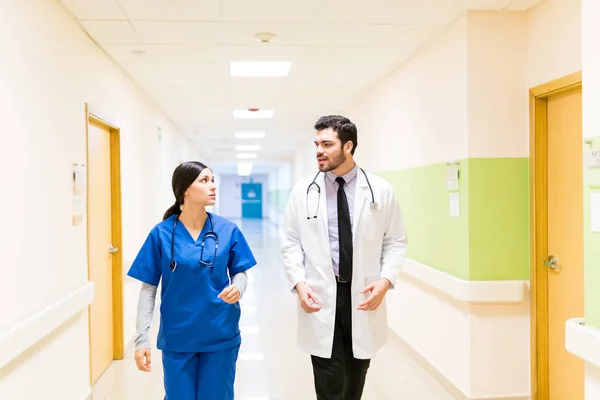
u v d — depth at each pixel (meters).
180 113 7.33
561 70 2.92
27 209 2.40
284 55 4.31
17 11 2.35
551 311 3.16
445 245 3.62
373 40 3.87
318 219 2.17
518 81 3.26
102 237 4.02
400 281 4.72
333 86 5.63
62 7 2.99
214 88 5.64
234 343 2.04
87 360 3.26
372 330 2.17
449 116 3.53
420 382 3.74
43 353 2.56
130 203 4.80
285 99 6.40
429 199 3.93
